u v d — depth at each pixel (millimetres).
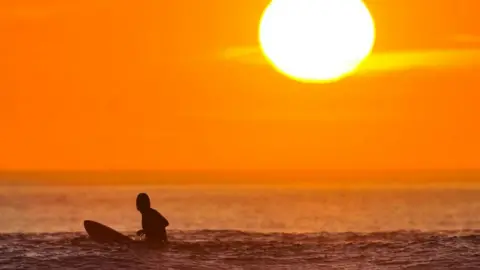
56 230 118500
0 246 77375
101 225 81562
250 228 124125
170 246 77625
